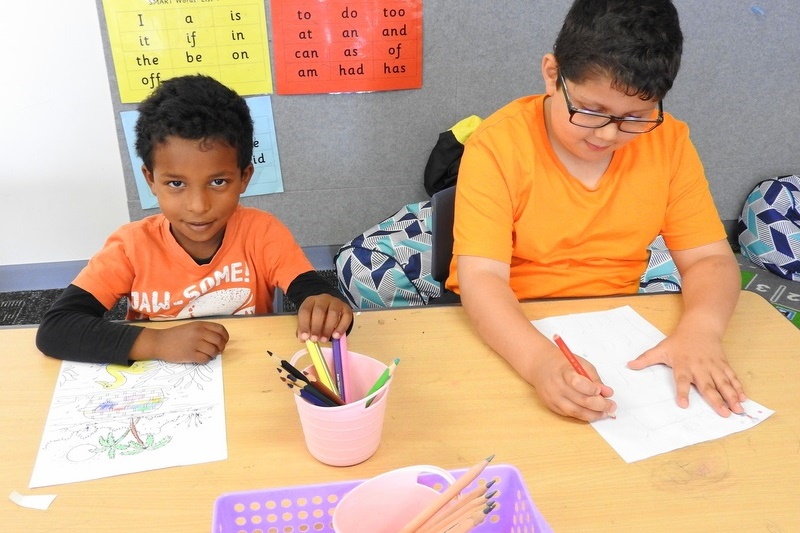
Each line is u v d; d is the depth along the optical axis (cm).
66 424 74
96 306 99
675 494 66
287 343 90
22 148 203
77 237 220
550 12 198
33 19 185
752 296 104
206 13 183
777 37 216
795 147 237
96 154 207
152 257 107
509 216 107
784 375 85
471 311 94
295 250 114
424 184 219
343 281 194
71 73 194
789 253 224
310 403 66
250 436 73
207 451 71
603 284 115
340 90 200
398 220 205
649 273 192
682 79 220
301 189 216
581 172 110
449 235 120
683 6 207
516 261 116
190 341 85
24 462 69
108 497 65
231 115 97
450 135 204
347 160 213
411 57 198
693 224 112
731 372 83
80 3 185
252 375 83
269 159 209
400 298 188
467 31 198
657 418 77
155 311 110
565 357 82
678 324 94
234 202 101
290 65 194
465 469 61
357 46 194
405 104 206
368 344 90
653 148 111
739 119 229
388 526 59
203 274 110
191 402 78
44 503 64
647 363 86
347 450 68
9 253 219
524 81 208
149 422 75
